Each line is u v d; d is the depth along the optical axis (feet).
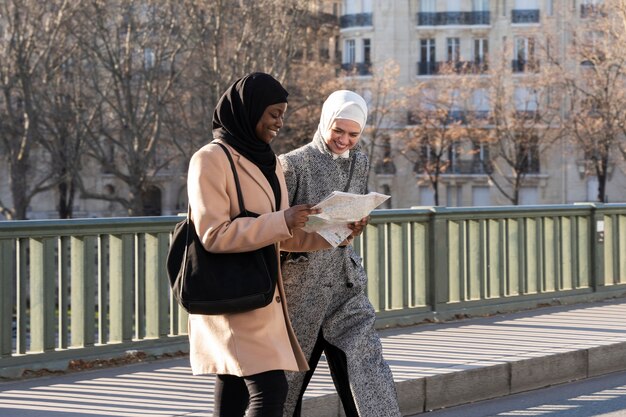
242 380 17.69
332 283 19.80
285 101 17.40
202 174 16.81
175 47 169.68
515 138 227.61
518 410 28.07
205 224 16.61
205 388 26.35
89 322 28.84
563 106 228.43
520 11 252.01
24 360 27.37
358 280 20.10
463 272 38.99
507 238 41.04
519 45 253.03
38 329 27.78
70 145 170.81
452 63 234.38
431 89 235.20
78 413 23.41
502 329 36.22
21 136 170.50
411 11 257.75
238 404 17.75
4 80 166.40
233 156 17.13
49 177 172.24
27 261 30.68
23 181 168.86
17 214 168.76
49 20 164.45
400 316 36.63
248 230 16.48
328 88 204.54
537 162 250.78
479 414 27.53
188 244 16.88
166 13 168.04
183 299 16.69
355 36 261.44
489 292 40.09
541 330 36.09
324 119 19.48
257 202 17.26
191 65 173.78
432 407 27.81
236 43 171.94
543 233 42.70
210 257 16.67
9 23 164.96
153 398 25.12
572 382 32.04
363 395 19.70
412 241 37.27
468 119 231.30
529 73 229.25
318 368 28.76
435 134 233.14
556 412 27.81
